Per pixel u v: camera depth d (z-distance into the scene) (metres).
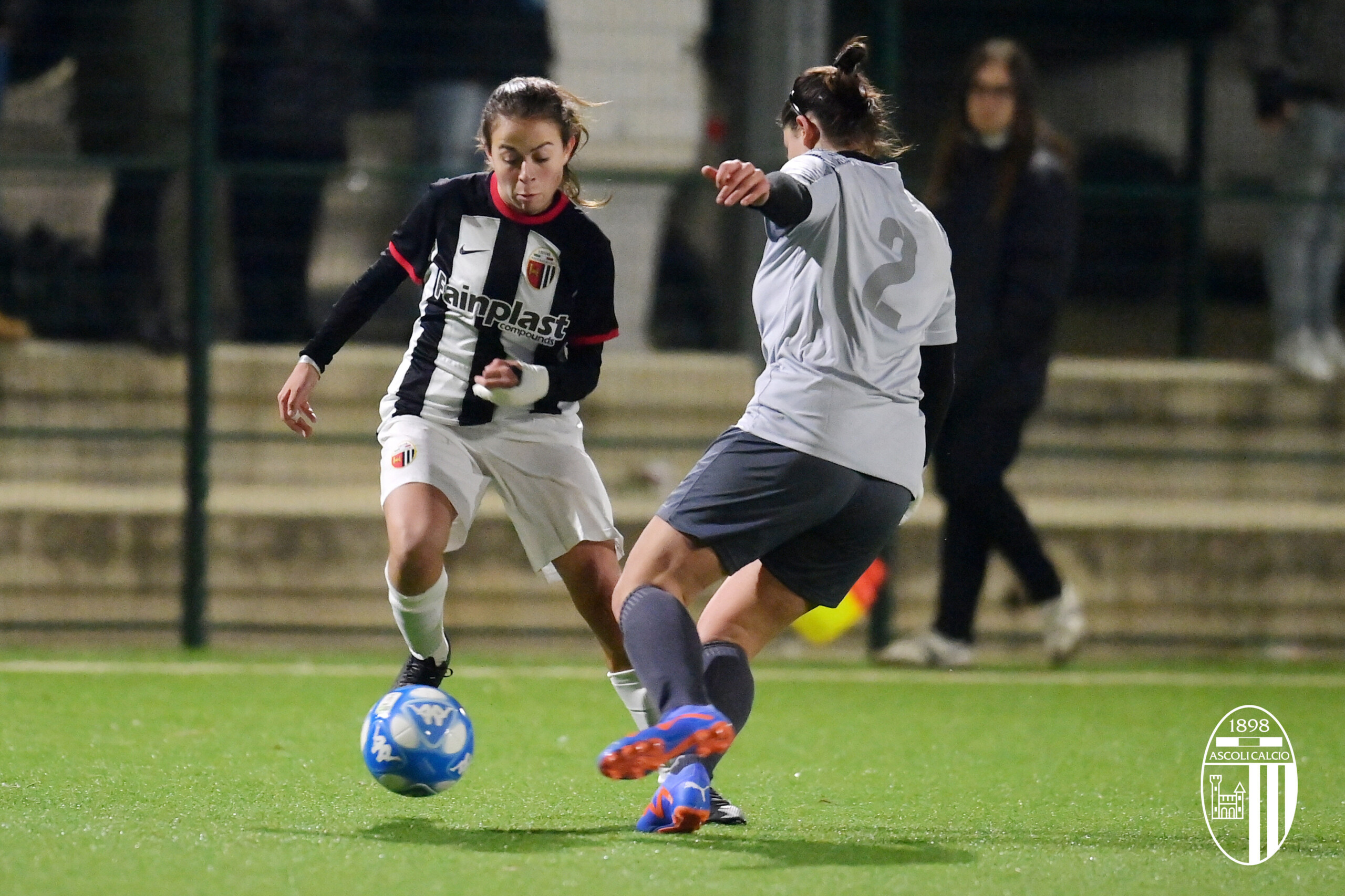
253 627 27.25
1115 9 36.75
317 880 11.55
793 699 23.08
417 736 13.70
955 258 24.75
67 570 27.44
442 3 33.44
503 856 12.48
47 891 11.06
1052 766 18.19
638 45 34.78
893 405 13.30
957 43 36.38
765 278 13.44
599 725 20.33
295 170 27.64
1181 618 28.88
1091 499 32.16
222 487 30.52
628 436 31.19
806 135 13.72
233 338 31.88
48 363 30.38
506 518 27.89
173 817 13.84
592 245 14.93
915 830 14.23
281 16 31.16
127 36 31.83
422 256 15.03
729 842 13.26
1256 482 32.59
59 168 27.41
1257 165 37.16
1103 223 36.94
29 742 17.83
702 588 13.12
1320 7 32.62
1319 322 33.38
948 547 25.78
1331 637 29.09
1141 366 33.56
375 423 31.00
